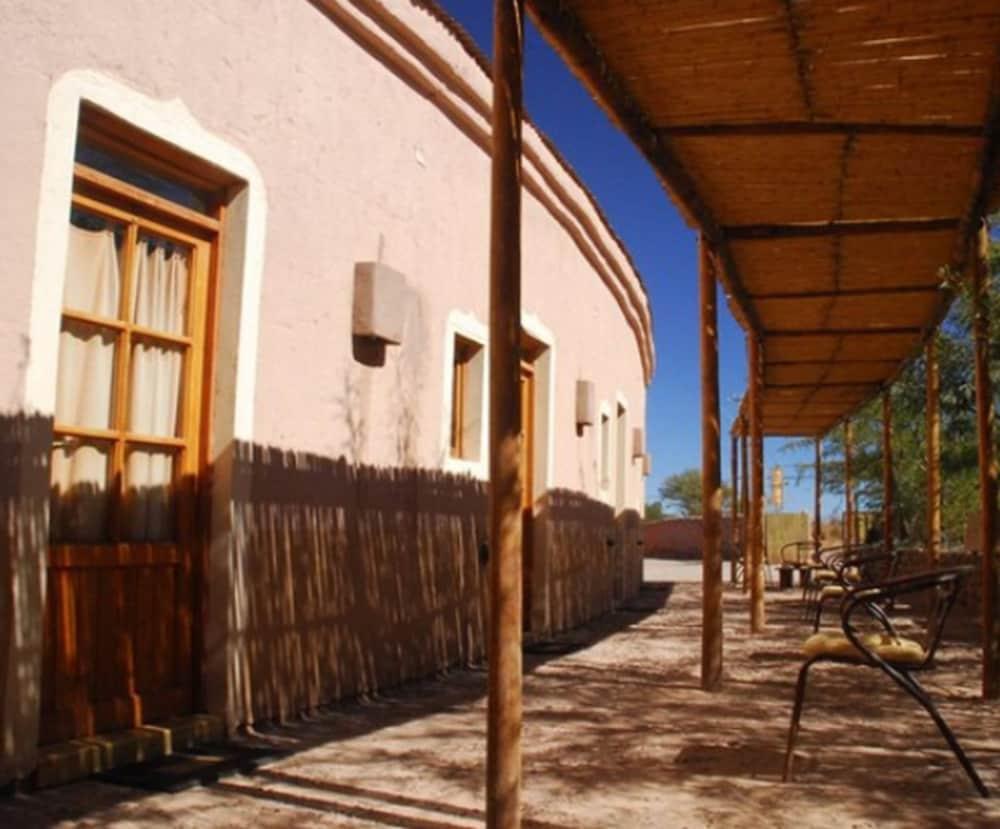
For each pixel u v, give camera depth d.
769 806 3.48
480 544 7.18
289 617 4.91
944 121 4.55
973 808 3.46
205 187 4.60
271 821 3.32
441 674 6.52
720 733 4.67
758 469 9.20
